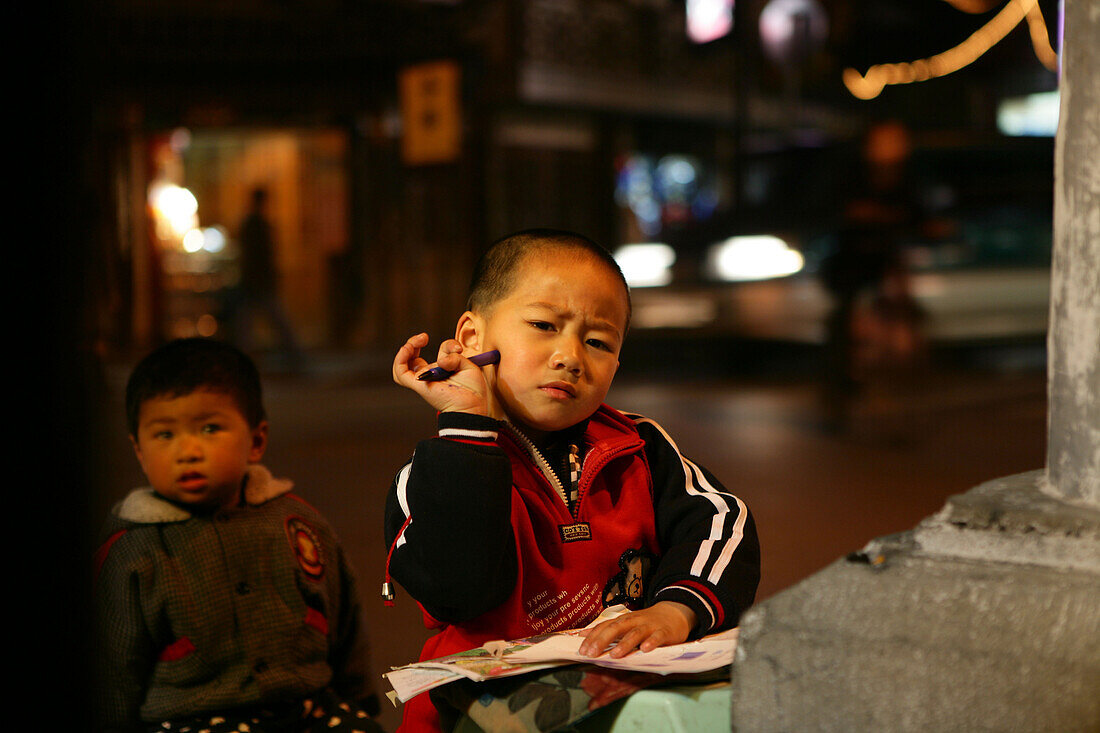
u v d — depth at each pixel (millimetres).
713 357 10070
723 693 1246
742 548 1563
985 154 10312
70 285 1379
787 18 18500
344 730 1825
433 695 1447
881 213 6785
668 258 10430
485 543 1415
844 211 7086
